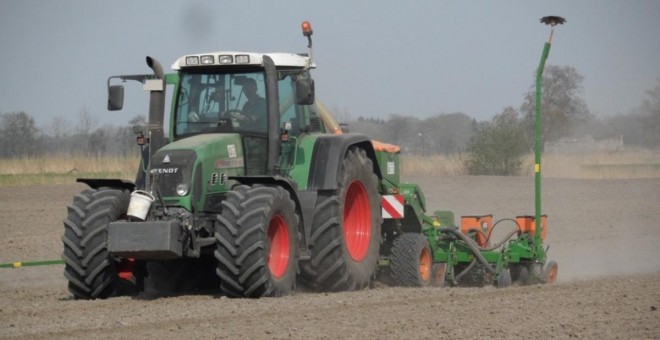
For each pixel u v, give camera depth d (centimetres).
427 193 7825
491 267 3291
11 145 15212
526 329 2261
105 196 2870
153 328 2281
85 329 2270
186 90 3134
